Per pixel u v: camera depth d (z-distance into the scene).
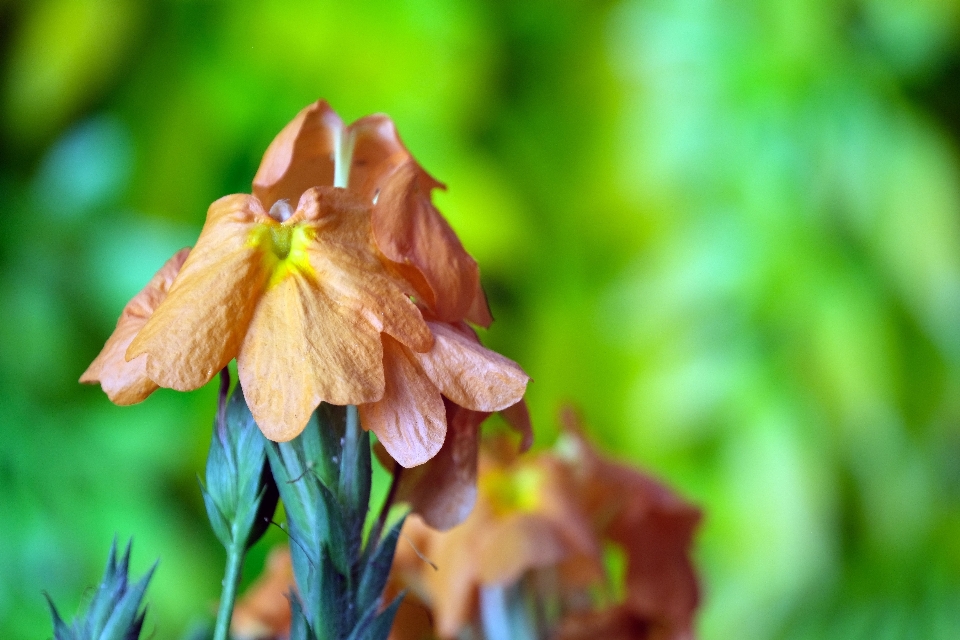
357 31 0.80
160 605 0.70
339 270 0.25
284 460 0.25
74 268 0.80
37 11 0.81
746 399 0.77
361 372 0.24
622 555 0.34
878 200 0.76
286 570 0.32
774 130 0.78
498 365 0.25
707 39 0.80
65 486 0.73
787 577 0.75
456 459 0.26
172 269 0.26
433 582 0.31
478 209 0.81
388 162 0.26
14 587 0.69
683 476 0.80
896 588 0.78
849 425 0.76
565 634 0.32
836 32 0.78
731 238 0.79
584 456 0.32
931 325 0.77
